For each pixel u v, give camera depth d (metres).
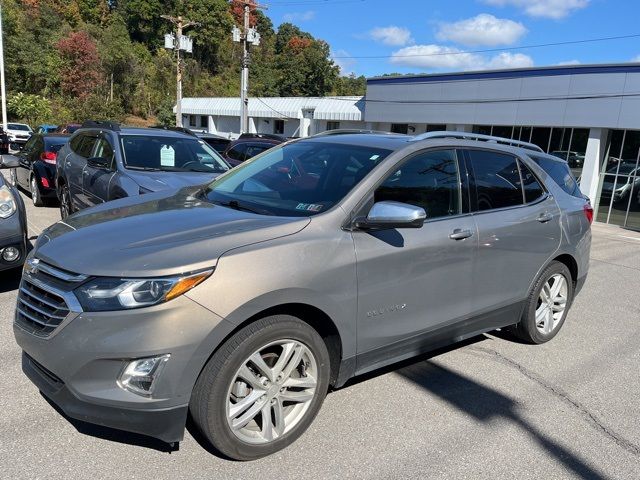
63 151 9.06
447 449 3.16
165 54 83.94
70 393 2.60
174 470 2.79
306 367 3.07
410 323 3.53
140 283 2.55
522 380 4.14
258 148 13.38
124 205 3.79
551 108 19.44
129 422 2.57
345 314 3.12
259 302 2.72
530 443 3.28
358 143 3.86
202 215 3.29
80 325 2.55
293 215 3.25
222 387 2.69
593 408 3.78
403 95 25.77
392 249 3.31
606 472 3.05
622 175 17.80
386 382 3.95
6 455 2.84
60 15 81.00
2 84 36.75
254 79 88.88
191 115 58.03
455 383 4.01
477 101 22.28
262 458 2.95
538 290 4.63
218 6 91.19
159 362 2.54
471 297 3.94
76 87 62.38
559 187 4.92
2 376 3.67
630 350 4.92
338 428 3.30
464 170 3.98
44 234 3.40
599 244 12.24
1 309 4.87
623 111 17.33
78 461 2.82
